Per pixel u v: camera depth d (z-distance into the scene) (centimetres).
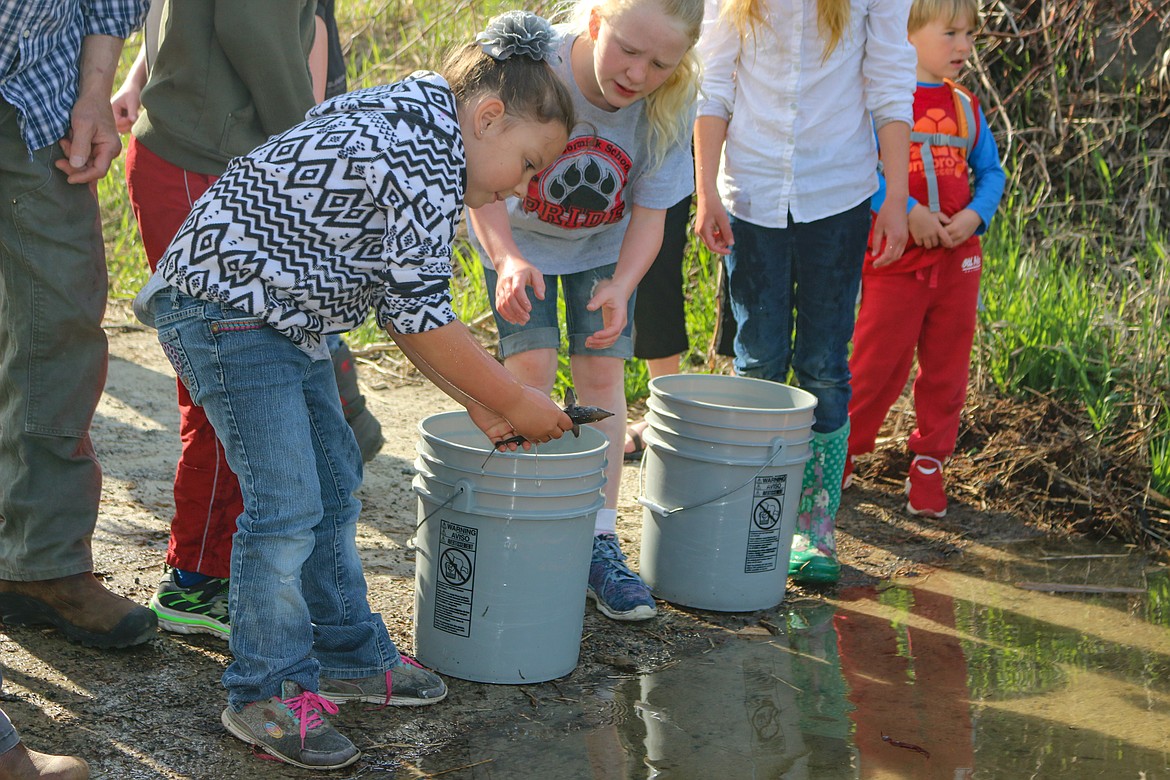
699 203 351
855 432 410
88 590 274
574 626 289
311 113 233
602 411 260
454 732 261
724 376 361
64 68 259
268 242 222
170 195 280
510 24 233
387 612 313
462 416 305
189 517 280
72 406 269
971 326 399
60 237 262
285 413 235
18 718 244
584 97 305
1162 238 566
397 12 763
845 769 258
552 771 248
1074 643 330
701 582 333
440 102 228
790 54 336
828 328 351
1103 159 606
